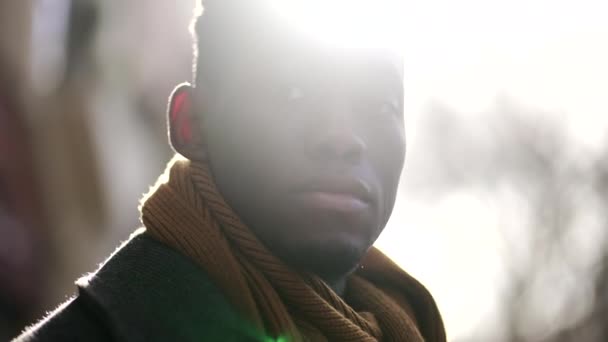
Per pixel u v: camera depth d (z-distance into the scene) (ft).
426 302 8.98
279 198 7.40
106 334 7.01
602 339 51.37
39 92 27.78
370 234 7.57
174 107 7.96
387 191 7.79
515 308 55.52
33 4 27.58
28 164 27.30
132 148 27.76
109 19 27.30
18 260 26.35
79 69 27.53
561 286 54.80
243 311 7.19
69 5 27.27
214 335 7.09
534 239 56.34
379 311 8.38
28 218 26.73
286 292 7.47
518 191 57.98
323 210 7.32
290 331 7.26
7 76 27.71
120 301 7.04
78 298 7.25
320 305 7.49
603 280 52.65
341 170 7.41
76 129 26.96
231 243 7.52
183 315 7.08
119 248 7.55
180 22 27.17
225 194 7.64
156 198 7.62
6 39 27.37
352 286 8.50
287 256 7.47
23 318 26.55
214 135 7.68
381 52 7.76
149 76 27.37
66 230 27.07
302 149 7.42
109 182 27.22
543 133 57.31
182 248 7.35
